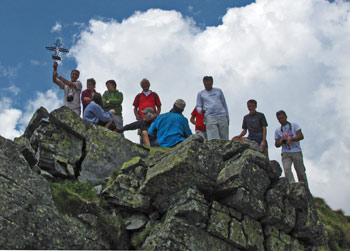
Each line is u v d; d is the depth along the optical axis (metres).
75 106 13.45
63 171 10.52
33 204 8.40
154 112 13.12
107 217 9.38
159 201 9.60
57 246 8.28
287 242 10.08
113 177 10.38
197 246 8.65
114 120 13.68
